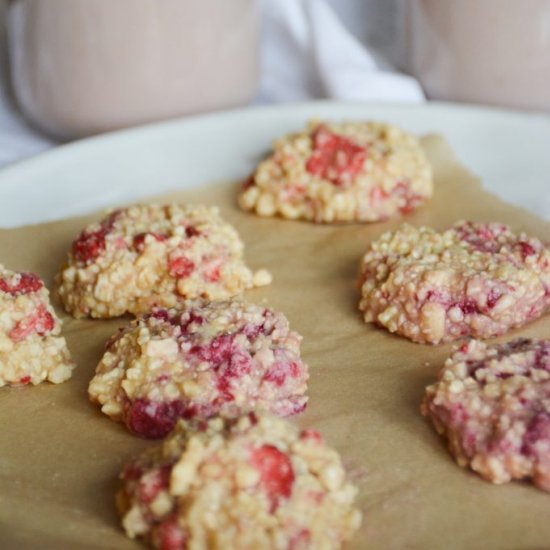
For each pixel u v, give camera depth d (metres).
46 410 0.35
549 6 0.45
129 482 0.31
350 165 0.42
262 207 0.43
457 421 0.32
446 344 0.37
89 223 0.43
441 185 0.44
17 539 0.31
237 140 0.46
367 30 0.53
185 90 0.46
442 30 0.46
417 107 0.46
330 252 0.41
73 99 0.46
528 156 0.45
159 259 0.38
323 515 0.30
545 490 0.31
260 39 0.49
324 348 0.37
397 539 0.30
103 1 0.44
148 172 0.45
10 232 0.42
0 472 0.33
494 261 0.37
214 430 0.30
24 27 0.46
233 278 0.39
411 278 0.37
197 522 0.29
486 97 0.47
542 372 0.32
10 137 0.49
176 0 0.45
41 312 0.36
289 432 0.31
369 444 0.33
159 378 0.33
